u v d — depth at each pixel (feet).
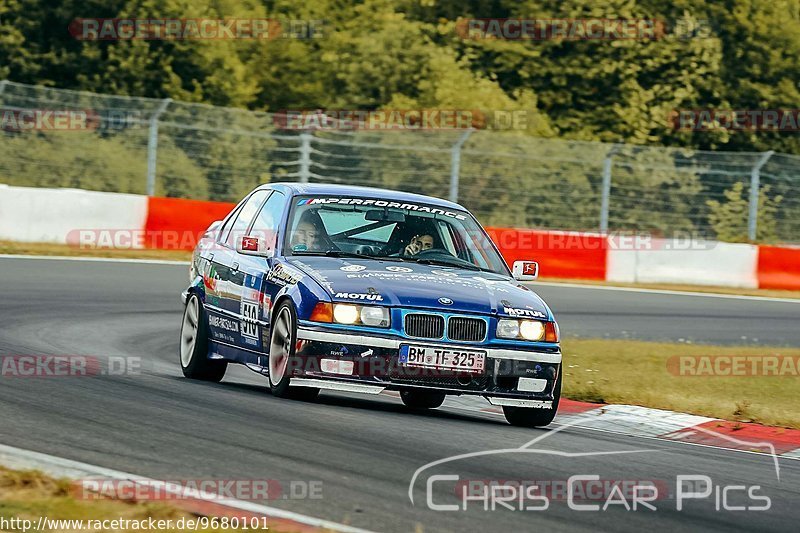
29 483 44.32
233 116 226.79
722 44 291.58
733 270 198.70
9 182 208.54
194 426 58.18
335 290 66.69
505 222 219.20
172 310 126.21
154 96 245.86
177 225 181.06
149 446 52.75
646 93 270.46
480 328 67.46
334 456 53.21
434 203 79.87
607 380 96.07
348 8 280.51
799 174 229.66
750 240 216.74
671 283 195.72
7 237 168.25
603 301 161.89
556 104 270.26
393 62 256.11
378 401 79.25
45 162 211.82
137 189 214.28
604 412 81.61
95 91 242.58
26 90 231.71
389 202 78.43
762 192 230.68
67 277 139.64
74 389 68.18
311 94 263.49
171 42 250.98
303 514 42.75
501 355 67.26
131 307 124.57
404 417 68.03
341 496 45.88
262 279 72.95
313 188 78.59
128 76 244.83
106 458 49.90
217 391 72.74
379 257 73.97
